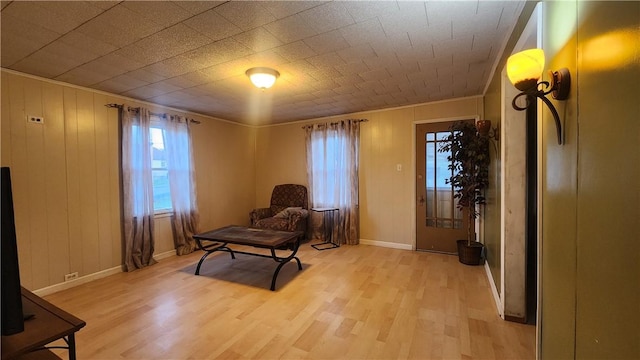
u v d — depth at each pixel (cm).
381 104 428
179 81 309
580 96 97
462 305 254
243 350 194
